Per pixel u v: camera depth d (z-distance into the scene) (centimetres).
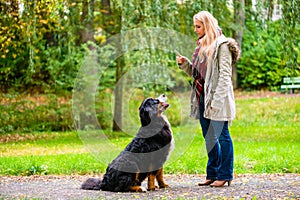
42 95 1906
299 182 709
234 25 1441
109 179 662
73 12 1430
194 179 784
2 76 1862
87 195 635
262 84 2414
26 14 1258
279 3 1180
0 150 1278
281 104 1934
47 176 845
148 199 600
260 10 1161
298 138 1377
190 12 1373
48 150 1262
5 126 1677
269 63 2342
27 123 1748
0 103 1758
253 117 1808
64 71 1698
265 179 754
